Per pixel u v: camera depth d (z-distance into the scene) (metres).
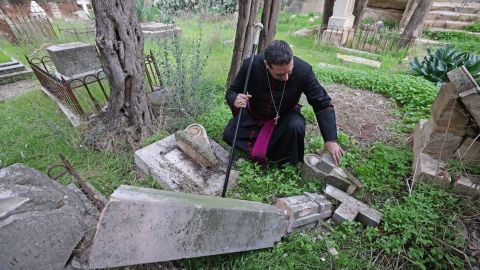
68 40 6.20
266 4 3.40
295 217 1.86
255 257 1.75
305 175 2.34
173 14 9.55
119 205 1.03
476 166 2.22
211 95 3.50
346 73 4.66
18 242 1.06
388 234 1.92
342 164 2.53
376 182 2.33
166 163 2.40
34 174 1.31
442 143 2.29
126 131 2.82
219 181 2.32
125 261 1.13
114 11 2.26
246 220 1.53
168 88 3.28
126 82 2.60
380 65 5.50
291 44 6.87
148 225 1.12
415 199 2.09
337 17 7.07
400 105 3.83
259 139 2.41
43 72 3.22
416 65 4.89
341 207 2.04
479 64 4.28
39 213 1.12
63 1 10.37
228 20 8.90
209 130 3.00
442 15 8.35
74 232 1.27
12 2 9.09
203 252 1.43
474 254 1.76
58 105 3.38
